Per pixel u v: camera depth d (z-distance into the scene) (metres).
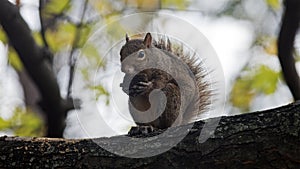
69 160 7.39
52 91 11.84
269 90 14.53
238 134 6.98
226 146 6.98
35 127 13.33
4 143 7.68
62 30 13.78
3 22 11.37
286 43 12.87
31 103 13.86
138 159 7.21
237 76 14.81
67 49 13.68
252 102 14.56
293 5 12.59
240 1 15.65
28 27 11.61
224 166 6.96
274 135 6.85
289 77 12.93
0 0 11.32
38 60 11.64
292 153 6.77
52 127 12.16
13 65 13.69
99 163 7.29
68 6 13.83
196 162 7.04
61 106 12.05
